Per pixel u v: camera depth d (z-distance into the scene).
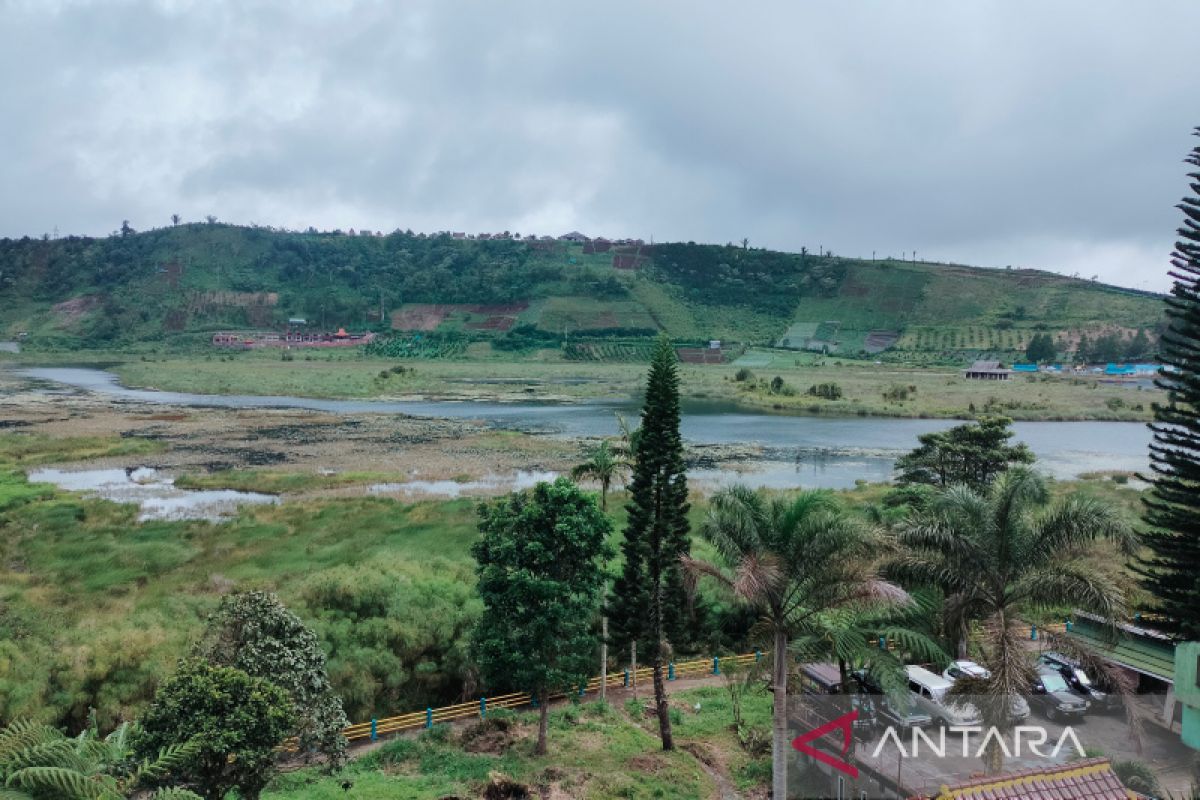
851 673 21.72
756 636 18.47
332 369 181.75
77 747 12.79
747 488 18.62
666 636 29.58
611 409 121.81
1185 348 24.20
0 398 122.94
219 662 17.72
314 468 70.31
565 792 19.36
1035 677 19.66
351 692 24.30
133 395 134.12
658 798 19.39
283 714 15.61
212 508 53.00
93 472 67.25
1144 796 16.17
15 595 31.77
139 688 22.41
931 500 21.69
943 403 126.31
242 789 15.53
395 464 72.69
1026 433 103.31
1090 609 17.20
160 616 26.66
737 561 17.77
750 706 25.95
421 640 26.33
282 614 18.72
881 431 101.00
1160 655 23.44
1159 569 29.22
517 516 22.58
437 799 18.67
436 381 165.12
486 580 22.27
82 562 38.22
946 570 18.55
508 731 23.81
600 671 28.73
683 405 131.50
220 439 86.75
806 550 17.39
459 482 64.94
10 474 62.31
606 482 35.62
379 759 21.70
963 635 20.09
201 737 14.38
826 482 66.94
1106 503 18.53
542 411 119.25
